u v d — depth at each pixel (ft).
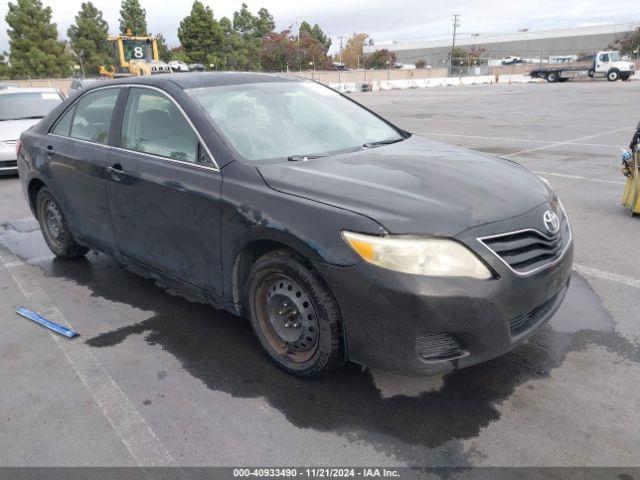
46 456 8.38
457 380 9.90
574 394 9.43
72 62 173.27
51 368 10.80
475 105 73.61
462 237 8.22
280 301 9.92
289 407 9.30
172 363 10.81
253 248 10.05
